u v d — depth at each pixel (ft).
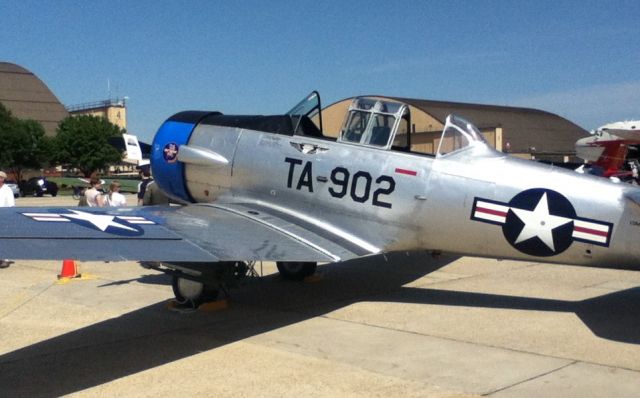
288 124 26.71
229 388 15.34
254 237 21.52
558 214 21.61
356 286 28.04
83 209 20.38
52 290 27.78
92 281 29.91
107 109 334.03
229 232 21.39
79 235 17.10
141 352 18.38
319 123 26.43
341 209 24.94
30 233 16.47
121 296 26.30
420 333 20.20
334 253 22.29
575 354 17.80
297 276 29.04
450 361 17.28
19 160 208.13
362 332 20.40
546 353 17.93
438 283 28.73
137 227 19.26
